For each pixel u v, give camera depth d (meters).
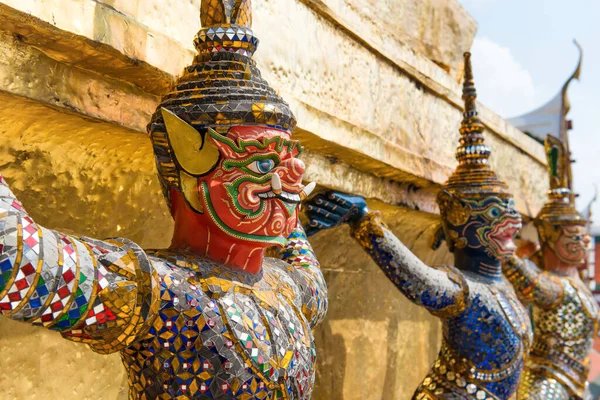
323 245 2.87
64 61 1.50
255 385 1.43
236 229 1.48
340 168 2.62
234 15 1.56
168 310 1.36
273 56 2.19
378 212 2.51
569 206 4.16
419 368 3.90
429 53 3.85
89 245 1.23
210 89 1.49
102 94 1.61
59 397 1.89
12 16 1.29
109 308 1.21
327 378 3.04
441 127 3.58
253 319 1.47
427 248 3.95
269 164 1.48
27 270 1.07
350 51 2.71
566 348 3.82
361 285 3.29
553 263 4.13
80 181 1.79
